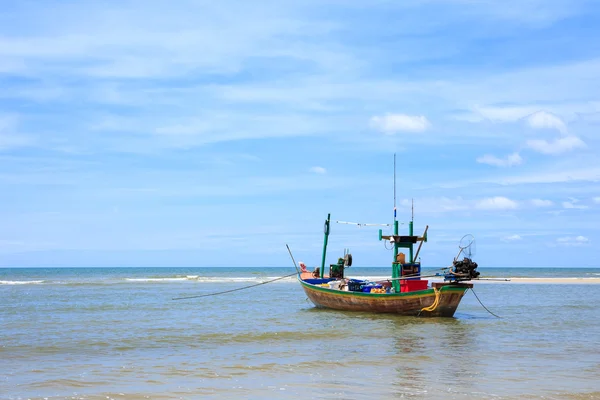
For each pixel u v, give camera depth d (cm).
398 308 3102
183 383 1553
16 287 6419
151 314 3369
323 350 2089
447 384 1548
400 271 3155
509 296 5534
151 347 2152
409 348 2139
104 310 3619
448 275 2917
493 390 1484
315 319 3069
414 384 1546
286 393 1446
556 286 7794
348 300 3334
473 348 2153
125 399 1385
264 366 1783
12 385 1524
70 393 1441
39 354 2002
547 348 2169
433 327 2752
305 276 3934
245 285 7206
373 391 1468
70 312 3466
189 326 2767
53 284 7194
